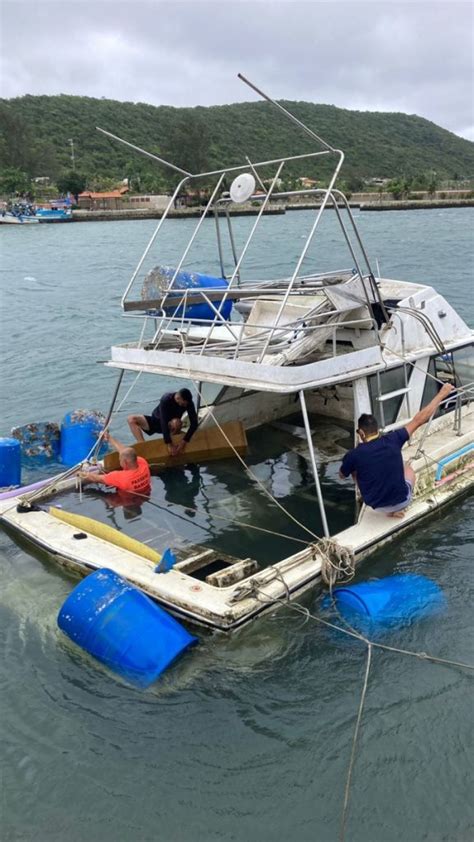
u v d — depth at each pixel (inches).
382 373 311.4
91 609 219.8
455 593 246.8
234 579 242.7
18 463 353.4
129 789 169.2
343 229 290.8
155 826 158.7
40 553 286.0
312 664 212.5
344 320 322.0
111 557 263.4
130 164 4859.7
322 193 289.9
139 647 210.4
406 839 153.3
